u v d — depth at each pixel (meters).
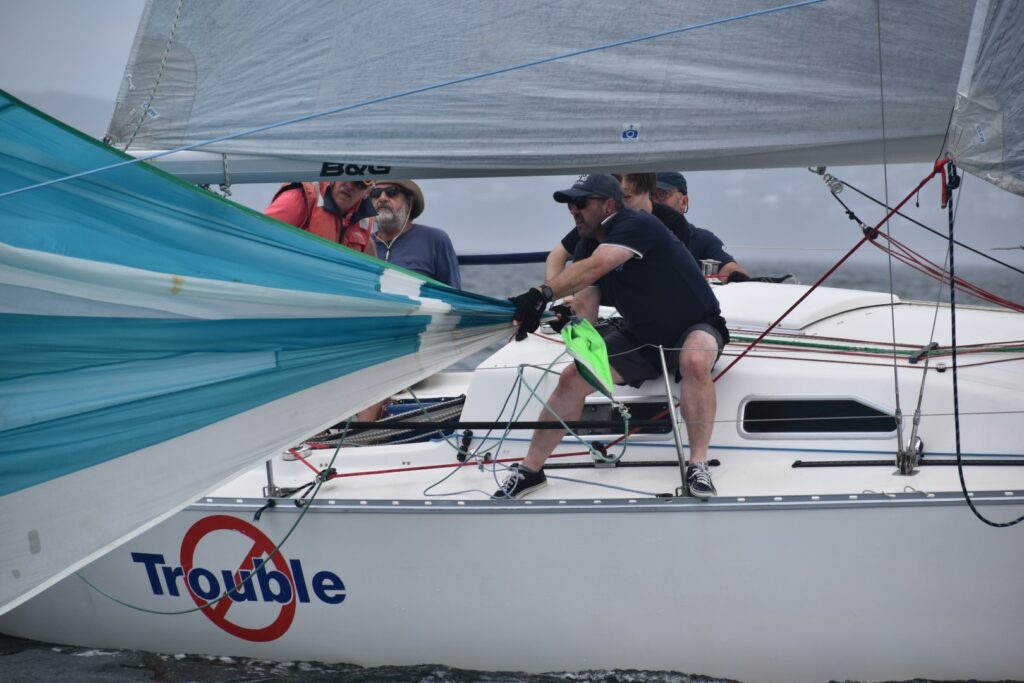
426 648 13.78
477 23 11.71
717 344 14.62
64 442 10.49
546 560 13.30
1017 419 14.02
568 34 11.66
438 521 13.50
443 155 12.07
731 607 13.04
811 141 11.84
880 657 12.93
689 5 11.52
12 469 10.29
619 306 15.08
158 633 14.66
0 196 10.22
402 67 11.88
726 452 14.91
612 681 13.32
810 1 11.42
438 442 15.77
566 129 11.87
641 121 11.80
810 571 12.85
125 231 10.73
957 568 12.66
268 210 17.86
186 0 11.95
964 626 12.74
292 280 11.48
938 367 14.95
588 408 15.59
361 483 14.92
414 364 12.41
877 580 12.77
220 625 14.38
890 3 11.38
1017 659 12.73
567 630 13.38
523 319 13.20
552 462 15.26
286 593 14.03
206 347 11.05
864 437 14.62
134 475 10.85
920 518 12.66
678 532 13.04
